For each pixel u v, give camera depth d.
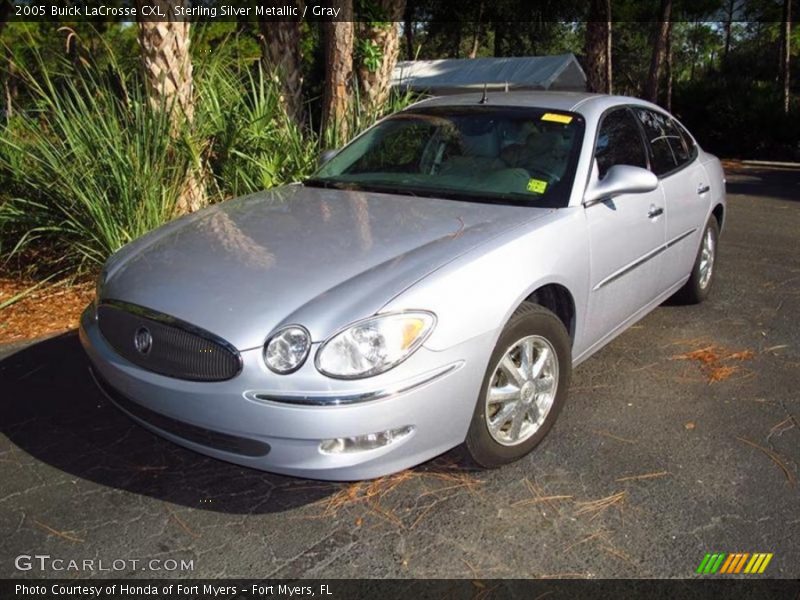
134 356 3.21
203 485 3.46
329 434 2.86
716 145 22.30
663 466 3.56
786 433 3.87
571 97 4.68
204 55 7.26
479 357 3.14
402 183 4.30
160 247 3.70
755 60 29.45
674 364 4.76
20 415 4.11
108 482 3.48
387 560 2.94
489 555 2.96
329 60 8.20
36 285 6.18
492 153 4.28
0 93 6.81
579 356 4.04
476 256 3.28
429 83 24.20
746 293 6.24
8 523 3.18
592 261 3.88
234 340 2.92
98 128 6.10
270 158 6.99
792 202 11.49
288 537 3.09
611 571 2.86
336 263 3.27
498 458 3.43
